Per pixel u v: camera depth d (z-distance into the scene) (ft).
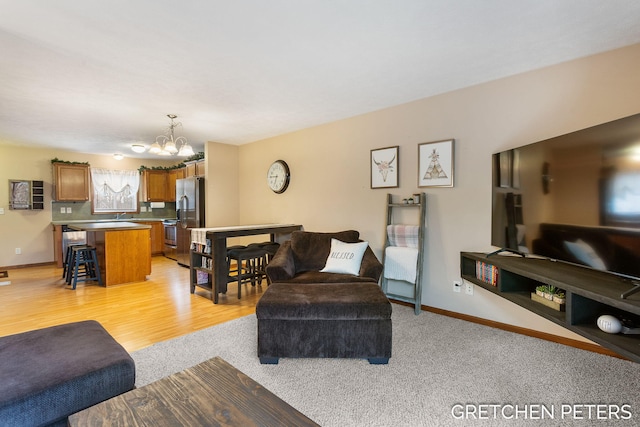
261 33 6.65
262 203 17.30
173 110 11.84
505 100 9.06
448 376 6.72
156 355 7.66
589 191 5.88
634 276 5.05
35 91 9.78
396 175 11.51
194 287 13.10
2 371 4.33
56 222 19.56
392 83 9.46
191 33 6.63
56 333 5.60
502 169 8.55
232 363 7.28
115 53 7.45
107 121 13.25
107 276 14.11
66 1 5.47
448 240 10.31
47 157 19.53
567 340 8.16
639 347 4.70
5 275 16.19
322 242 11.46
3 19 6.00
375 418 5.40
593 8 5.83
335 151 13.56
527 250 7.59
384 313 7.09
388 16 6.07
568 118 8.09
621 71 7.38
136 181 23.29
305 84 9.48
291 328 7.20
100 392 4.43
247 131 15.29
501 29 6.55
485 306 9.59
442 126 10.35
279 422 3.29
